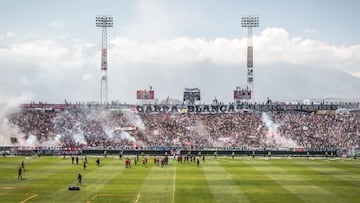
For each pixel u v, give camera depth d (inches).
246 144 6555.1
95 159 5108.3
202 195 2997.0
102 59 7859.3
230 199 2883.9
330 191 3169.3
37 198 2869.1
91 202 2768.2
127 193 3041.3
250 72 7755.9
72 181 3513.8
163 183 3444.9
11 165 4515.3
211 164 4707.2
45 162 4785.9
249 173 4028.1
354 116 7052.2
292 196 2992.1
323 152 5738.2
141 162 4832.7
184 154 5674.2
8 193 3026.6
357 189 3250.5
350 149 5748.0
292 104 7337.6
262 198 2920.8
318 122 6998.0
